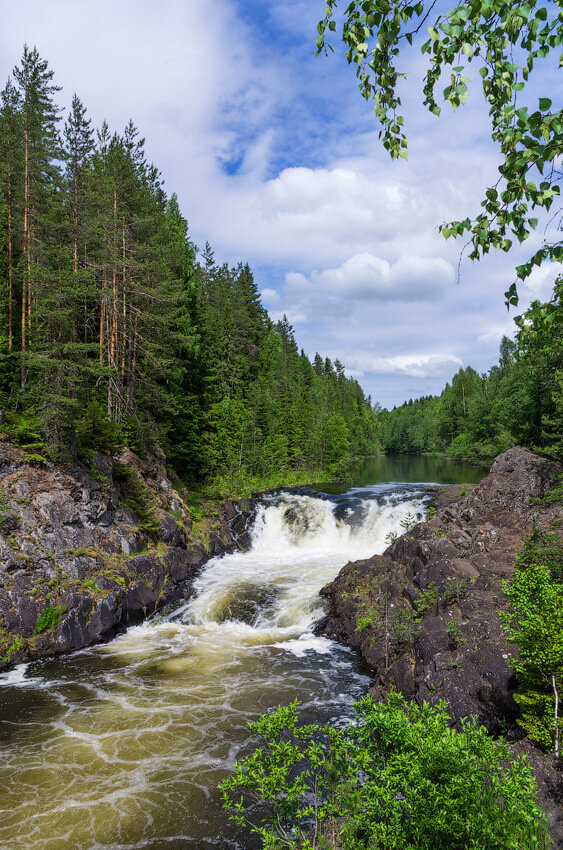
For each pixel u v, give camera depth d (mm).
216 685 15352
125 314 30453
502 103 2906
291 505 35688
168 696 14656
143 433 30734
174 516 28766
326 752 11633
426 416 151375
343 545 31531
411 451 134750
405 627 15695
